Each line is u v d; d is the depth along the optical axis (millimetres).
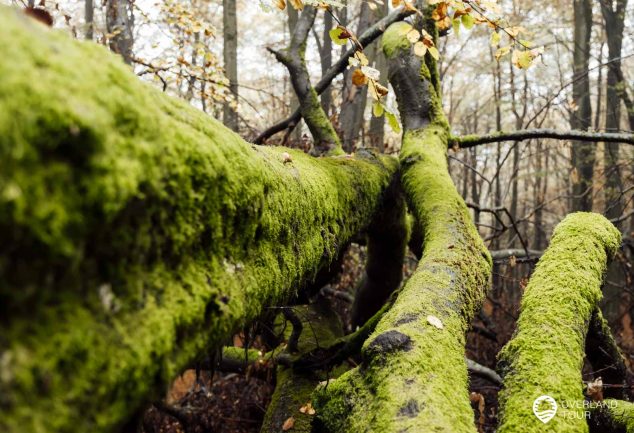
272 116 12492
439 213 3051
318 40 13750
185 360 1116
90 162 802
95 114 819
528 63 2707
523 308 2129
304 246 1969
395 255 4879
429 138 4137
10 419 697
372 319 3320
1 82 689
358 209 2902
